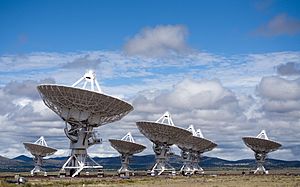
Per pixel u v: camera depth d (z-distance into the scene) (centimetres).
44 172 14225
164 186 7850
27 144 14350
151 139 13650
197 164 17225
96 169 11631
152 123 13100
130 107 10138
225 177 13512
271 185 8206
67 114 10000
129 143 14012
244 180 10825
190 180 10831
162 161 14150
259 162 17962
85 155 10656
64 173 10981
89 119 10150
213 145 17000
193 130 16500
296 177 13300
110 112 10162
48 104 9875
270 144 17188
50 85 9375
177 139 13662
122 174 14175
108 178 11250
